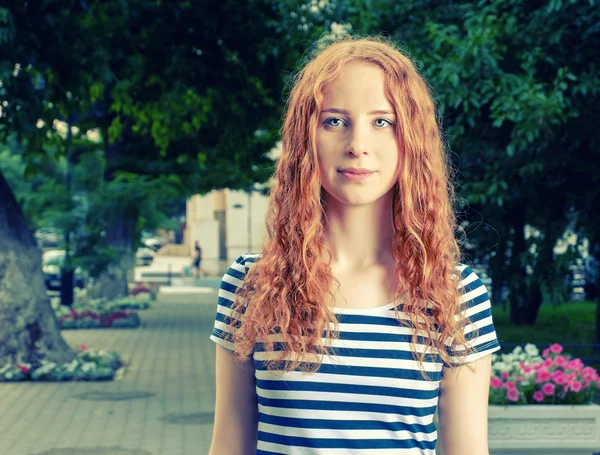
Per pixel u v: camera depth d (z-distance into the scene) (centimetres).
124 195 1898
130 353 1580
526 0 1132
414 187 187
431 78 1049
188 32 1648
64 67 1229
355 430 179
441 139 207
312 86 188
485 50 1009
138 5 1577
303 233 187
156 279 4903
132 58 1634
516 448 612
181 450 809
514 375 646
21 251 1287
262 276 189
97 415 989
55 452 799
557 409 616
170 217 2508
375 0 1214
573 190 1273
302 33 1369
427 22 1140
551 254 1289
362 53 187
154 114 2047
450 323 184
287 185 192
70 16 1215
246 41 1648
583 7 1045
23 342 1273
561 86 999
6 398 1103
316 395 180
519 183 1281
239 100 1808
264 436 185
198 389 1173
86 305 2325
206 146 2320
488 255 1431
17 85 1148
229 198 5650
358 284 187
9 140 2009
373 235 190
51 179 1919
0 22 1095
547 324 1975
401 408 179
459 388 188
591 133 1115
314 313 182
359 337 181
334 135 184
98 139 2580
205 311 2659
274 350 184
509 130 1154
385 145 184
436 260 186
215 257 5909
